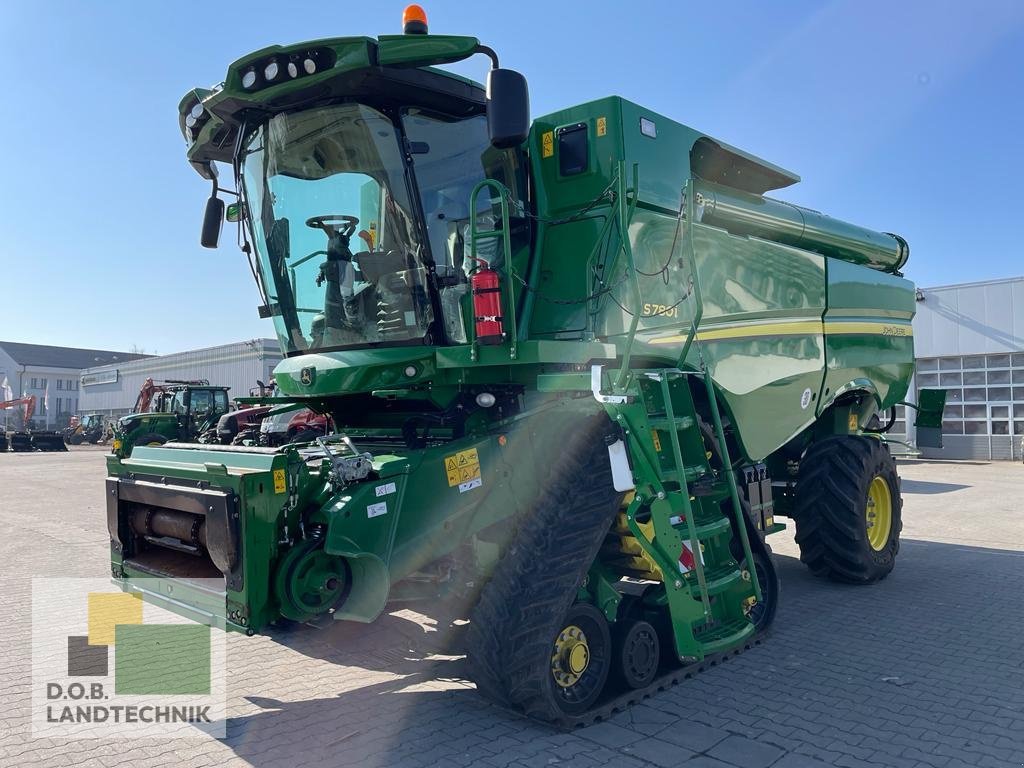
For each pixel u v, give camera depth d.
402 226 4.23
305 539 3.42
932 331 21.31
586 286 4.49
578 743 3.51
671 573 4.02
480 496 3.96
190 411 20.55
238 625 3.32
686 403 4.43
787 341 5.89
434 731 3.67
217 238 5.08
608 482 3.86
